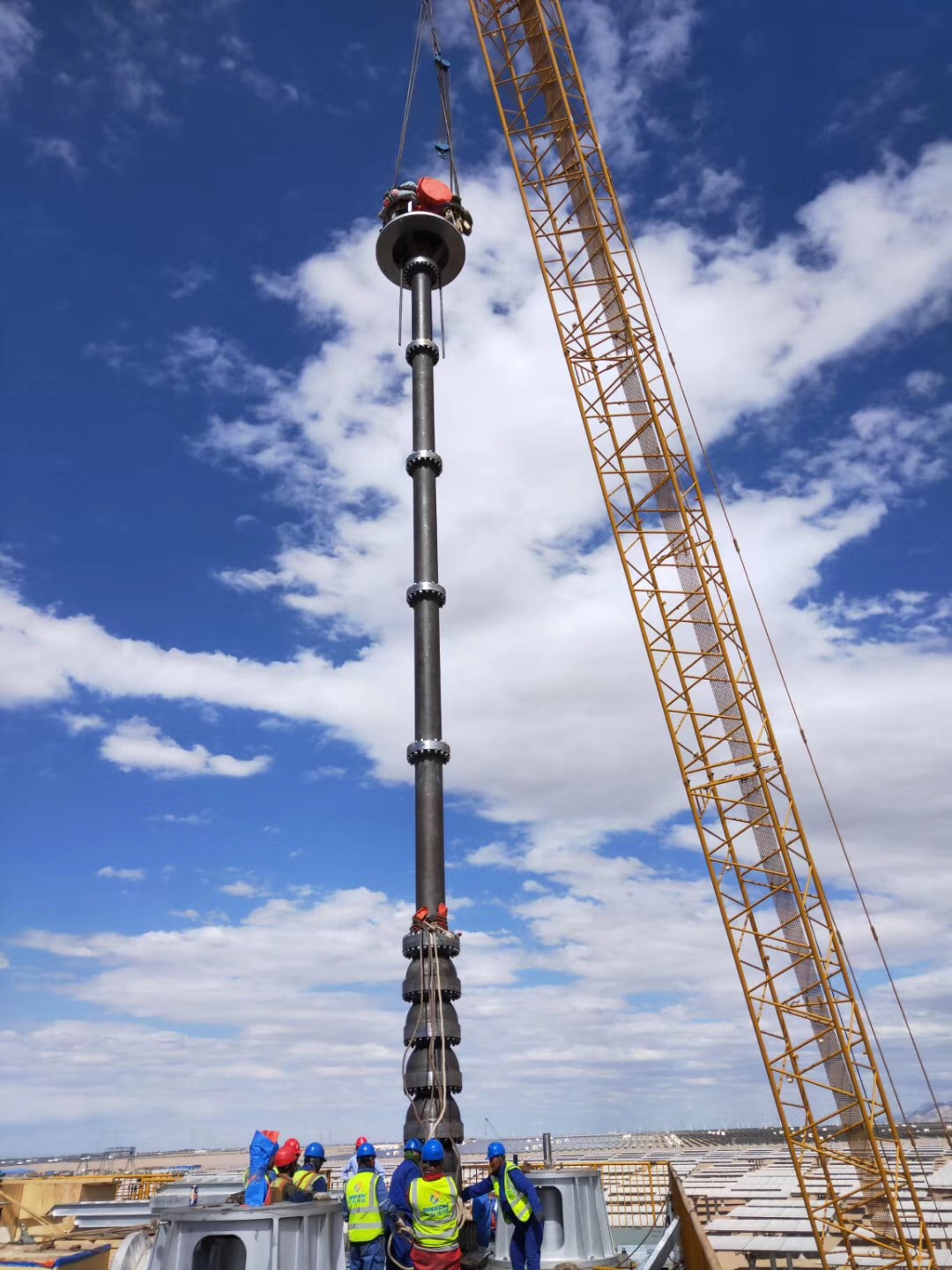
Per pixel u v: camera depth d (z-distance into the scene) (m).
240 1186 24.61
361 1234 13.62
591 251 41.41
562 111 42.31
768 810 34.75
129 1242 18.17
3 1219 22.28
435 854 23.70
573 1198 17.91
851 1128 31.44
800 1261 29.28
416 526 26.94
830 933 32.94
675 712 36.78
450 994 22.16
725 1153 59.25
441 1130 20.72
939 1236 30.52
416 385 28.64
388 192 31.86
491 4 43.62
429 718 24.92
